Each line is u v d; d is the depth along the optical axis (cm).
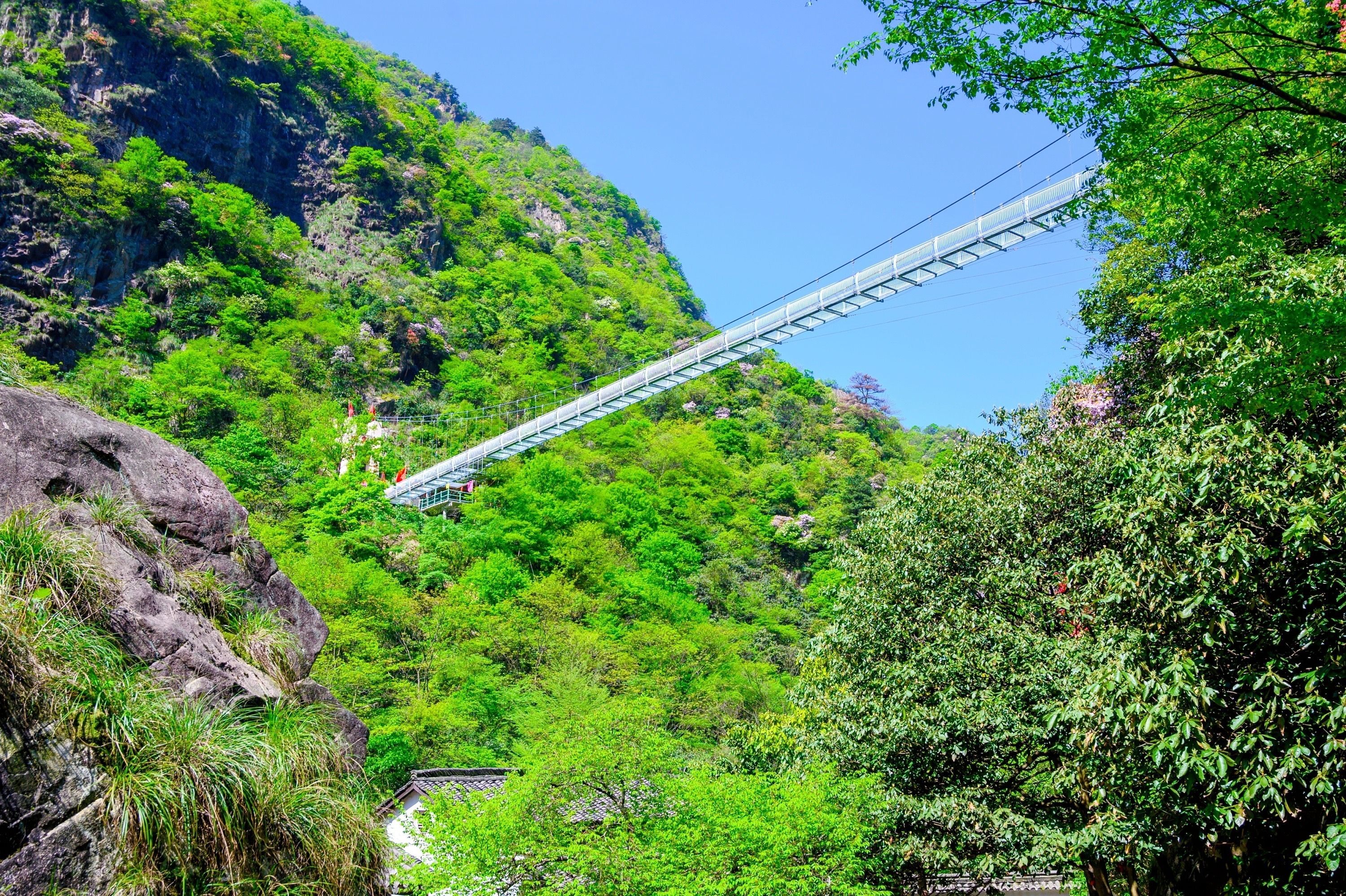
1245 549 817
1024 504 1485
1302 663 833
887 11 749
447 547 5269
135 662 669
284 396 7700
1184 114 770
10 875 505
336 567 3947
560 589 4600
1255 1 688
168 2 11775
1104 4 694
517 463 7881
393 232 13050
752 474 10281
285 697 796
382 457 7269
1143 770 989
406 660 3594
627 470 8712
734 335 4647
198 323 8819
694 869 1234
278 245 10900
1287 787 777
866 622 1566
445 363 10812
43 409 765
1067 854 1230
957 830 1390
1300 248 1183
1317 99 756
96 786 559
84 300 8294
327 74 13812
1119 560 1027
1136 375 1775
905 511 1677
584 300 14088
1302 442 870
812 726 1688
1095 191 907
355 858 723
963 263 3425
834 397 14262
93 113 10181
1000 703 1277
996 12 724
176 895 571
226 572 862
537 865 1266
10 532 637
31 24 10150
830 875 1291
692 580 6400
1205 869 1236
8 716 536
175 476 859
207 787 605
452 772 1966
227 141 11706
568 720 1406
